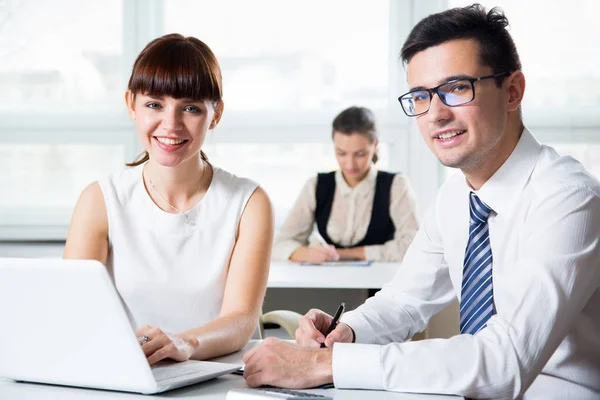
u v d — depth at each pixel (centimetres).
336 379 128
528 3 432
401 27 444
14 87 453
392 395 124
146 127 176
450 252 171
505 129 152
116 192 191
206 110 177
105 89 454
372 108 448
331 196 389
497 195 154
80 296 118
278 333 271
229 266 189
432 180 441
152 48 175
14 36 452
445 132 149
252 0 451
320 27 450
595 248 139
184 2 454
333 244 388
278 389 127
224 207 190
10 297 123
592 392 151
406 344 131
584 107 430
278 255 374
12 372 131
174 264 188
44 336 125
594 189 145
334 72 450
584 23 429
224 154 454
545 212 142
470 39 146
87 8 452
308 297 330
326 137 446
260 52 453
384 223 384
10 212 450
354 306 328
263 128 448
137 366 121
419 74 150
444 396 125
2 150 453
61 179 452
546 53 432
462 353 128
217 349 160
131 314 188
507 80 150
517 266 140
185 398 122
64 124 450
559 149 433
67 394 124
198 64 174
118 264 188
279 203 452
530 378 131
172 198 190
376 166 448
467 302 155
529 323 131
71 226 191
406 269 181
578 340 152
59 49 452
